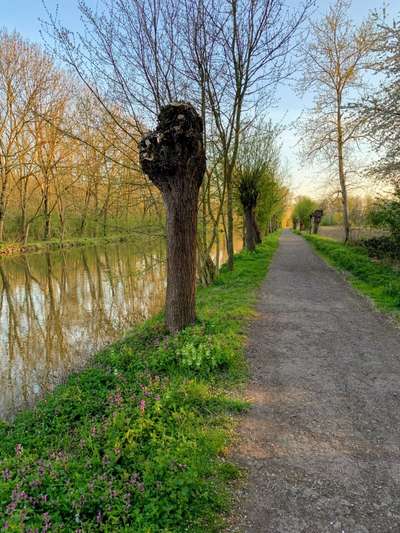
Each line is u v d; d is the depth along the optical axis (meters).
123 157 10.54
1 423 4.89
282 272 15.53
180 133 6.17
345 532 2.76
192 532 2.76
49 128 27.30
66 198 33.84
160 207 11.44
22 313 13.15
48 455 3.86
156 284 15.18
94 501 2.98
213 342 6.08
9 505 2.90
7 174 29.50
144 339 6.89
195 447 3.60
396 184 14.69
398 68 12.62
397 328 7.78
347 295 11.05
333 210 30.62
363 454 3.67
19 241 31.77
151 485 3.16
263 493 3.15
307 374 5.55
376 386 5.16
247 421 4.28
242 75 10.98
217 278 13.70
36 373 7.62
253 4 9.68
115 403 4.66
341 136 23.31
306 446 3.80
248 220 21.83
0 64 27.38
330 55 22.69
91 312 12.86
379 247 17.19
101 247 33.16
